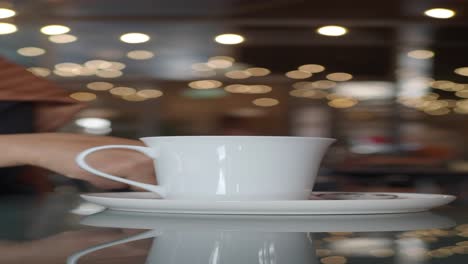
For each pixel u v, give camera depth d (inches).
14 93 25.6
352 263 7.6
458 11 143.9
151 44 168.7
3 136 22.2
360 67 176.7
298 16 151.5
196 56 175.6
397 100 179.5
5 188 28.1
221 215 13.5
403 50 171.3
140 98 178.4
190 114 181.9
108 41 164.2
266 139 14.1
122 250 8.5
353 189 128.4
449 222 12.8
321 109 181.9
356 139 180.2
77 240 9.7
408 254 8.3
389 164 167.8
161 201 13.6
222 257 7.9
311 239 9.8
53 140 22.1
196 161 14.3
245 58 176.1
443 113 178.4
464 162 174.2
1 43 158.4
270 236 10.1
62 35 158.1
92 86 174.2
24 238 10.2
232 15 152.7
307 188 14.9
